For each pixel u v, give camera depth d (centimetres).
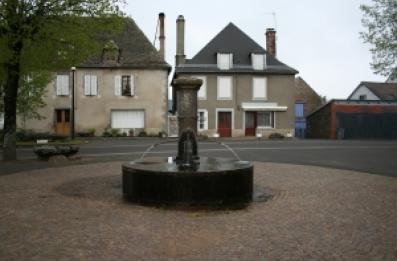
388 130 3572
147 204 750
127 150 1966
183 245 509
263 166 1339
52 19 1398
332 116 3531
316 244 515
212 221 631
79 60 1516
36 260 454
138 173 762
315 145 2325
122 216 657
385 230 578
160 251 486
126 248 496
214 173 740
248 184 788
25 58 1433
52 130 3100
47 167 1302
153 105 3180
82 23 1439
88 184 966
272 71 3378
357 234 558
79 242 518
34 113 2389
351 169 1277
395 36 1850
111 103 3153
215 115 3359
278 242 523
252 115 3403
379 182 1014
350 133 3528
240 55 3466
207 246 506
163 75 3194
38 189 898
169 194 739
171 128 3203
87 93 3134
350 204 754
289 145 2308
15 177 1079
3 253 477
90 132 3103
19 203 750
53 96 3105
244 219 644
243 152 1856
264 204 760
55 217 646
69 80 3117
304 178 1080
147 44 3303
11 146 1484
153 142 2556
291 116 3412
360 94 4812
